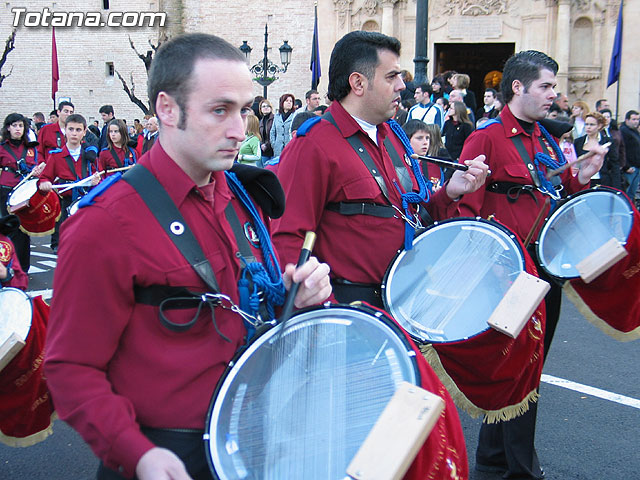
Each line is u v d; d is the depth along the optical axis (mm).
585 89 23109
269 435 1906
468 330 2959
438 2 23859
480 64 26891
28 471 4387
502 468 4211
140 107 28703
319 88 25672
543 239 4016
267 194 2297
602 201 3992
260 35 27359
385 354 2020
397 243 3285
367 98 3262
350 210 3229
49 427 3918
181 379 1980
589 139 11797
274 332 2066
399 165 3424
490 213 4262
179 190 2027
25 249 9594
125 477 1883
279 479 1821
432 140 7012
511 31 23469
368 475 1686
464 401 3092
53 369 1881
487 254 3250
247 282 2125
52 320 1931
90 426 1820
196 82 1958
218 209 2115
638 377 5969
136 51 28781
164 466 1742
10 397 3703
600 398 5477
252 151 11219
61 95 31953
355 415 1904
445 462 1916
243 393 1976
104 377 1908
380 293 3256
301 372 2031
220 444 1890
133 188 1996
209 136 1980
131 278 1939
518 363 3137
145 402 1969
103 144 14000
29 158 11633
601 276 3803
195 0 28219
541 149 4324
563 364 6328
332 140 3240
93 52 31422
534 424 4070
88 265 1905
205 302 2014
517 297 2904
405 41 24078
